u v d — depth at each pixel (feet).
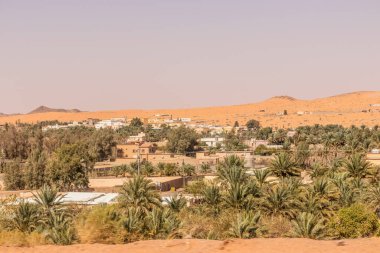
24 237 54.08
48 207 142.92
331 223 114.32
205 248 45.11
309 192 144.56
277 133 517.14
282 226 122.42
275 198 138.21
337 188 150.82
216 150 475.31
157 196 148.15
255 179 165.58
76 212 161.68
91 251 45.62
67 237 63.41
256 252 43.19
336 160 239.50
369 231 111.55
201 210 141.79
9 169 295.89
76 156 293.64
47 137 510.99
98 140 447.01
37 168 289.12
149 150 473.26
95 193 212.84
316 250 43.16
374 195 148.97
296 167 185.06
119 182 296.71
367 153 329.31
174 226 101.09
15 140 433.48
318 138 472.44
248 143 534.78
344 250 42.78
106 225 57.82
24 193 251.60
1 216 123.75
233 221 114.62
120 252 44.91
